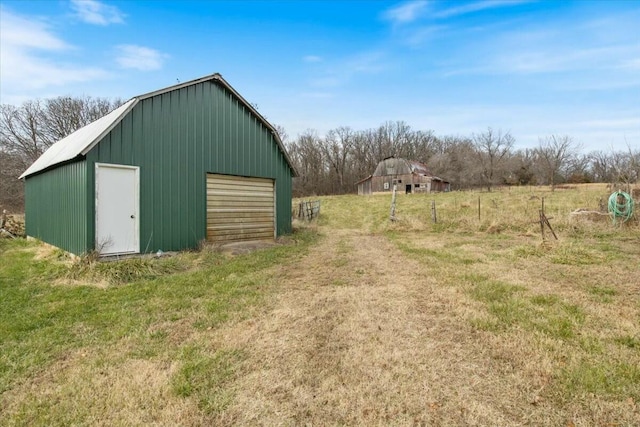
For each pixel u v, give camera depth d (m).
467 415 2.45
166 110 8.92
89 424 2.41
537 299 4.96
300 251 9.77
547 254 8.06
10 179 30.38
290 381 2.92
